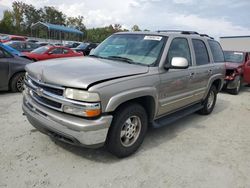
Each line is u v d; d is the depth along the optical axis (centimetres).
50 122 326
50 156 359
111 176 324
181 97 466
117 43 462
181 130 510
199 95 545
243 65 1019
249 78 1092
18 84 728
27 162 340
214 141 465
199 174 346
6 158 346
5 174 310
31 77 367
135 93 343
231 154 414
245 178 345
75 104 306
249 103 831
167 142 442
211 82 581
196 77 505
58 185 298
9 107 574
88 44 2431
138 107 364
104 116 314
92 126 307
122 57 423
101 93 306
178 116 476
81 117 311
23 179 304
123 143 363
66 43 3238
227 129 539
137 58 411
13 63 707
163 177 331
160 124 426
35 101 357
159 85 394
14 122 477
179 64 393
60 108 319
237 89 985
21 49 1487
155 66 395
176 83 438
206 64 558
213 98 641
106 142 346
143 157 379
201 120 590
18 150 369
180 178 332
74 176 318
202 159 389
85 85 300
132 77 349
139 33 468
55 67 350
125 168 344
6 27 5272
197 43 534
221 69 628
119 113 341
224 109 721
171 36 443
